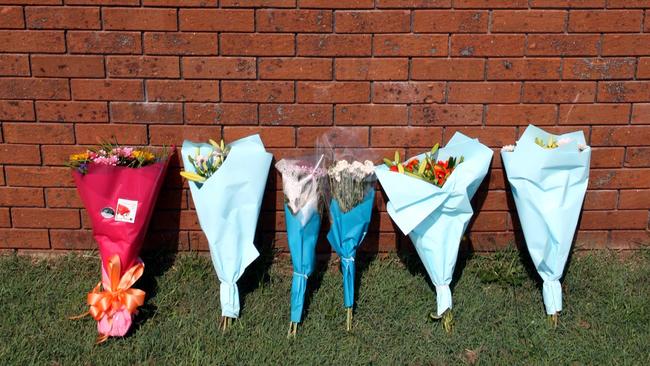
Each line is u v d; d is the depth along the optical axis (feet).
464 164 8.09
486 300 8.14
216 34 8.10
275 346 7.52
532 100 8.32
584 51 8.19
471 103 8.32
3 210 8.63
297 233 7.78
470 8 8.06
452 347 7.52
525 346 7.52
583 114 8.37
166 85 8.25
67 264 8.61
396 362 7.36
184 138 8.40
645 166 8.54
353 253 7.91
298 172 7.91
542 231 7.84
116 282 7.79
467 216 7.81
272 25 8.07
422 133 8.40
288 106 8.30
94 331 7.71
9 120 8.35
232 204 7.81
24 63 8.18
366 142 8.41
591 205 8.65
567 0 8.05
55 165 8.50
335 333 7.72
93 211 7.83
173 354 7.41
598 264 8.58
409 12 8.07
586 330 7.73
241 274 7.89
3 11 8.04
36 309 7.95
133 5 8.04
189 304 8.10
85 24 8.07
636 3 8.08
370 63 8.19
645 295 8.17
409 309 8.02
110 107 8.30
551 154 7.71
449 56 8.18
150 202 7.90
